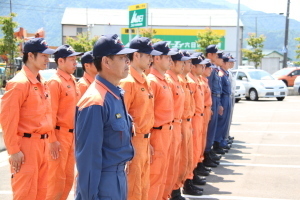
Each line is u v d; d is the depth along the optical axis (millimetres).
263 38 36062
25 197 3867
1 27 20969
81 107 2871
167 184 4863
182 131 5355
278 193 5898
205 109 6879
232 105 9102
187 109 5391
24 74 3979
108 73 3012
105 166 2910
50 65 21484
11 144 3793
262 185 6297
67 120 4715
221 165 7578
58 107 4711
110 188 2920
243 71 20750
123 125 2953
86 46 28859
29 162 3893
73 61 4906
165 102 4477
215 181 6539
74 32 40344
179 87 5043
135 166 3881
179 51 5180
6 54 21359
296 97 22062
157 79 4539
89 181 2787
